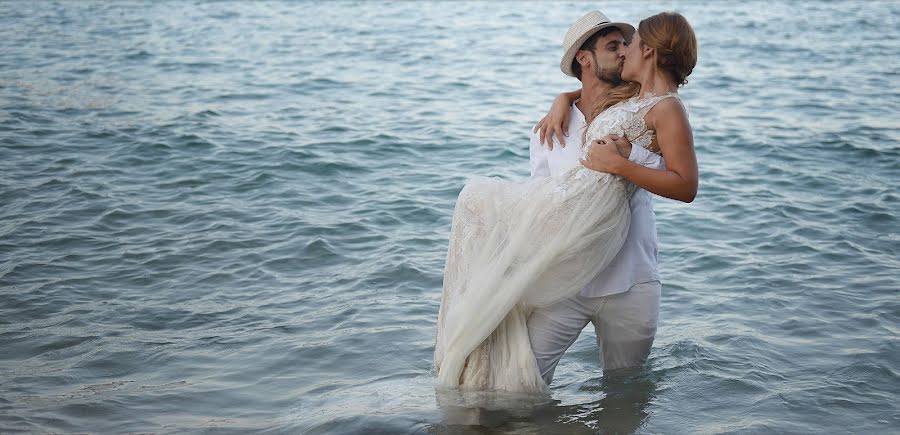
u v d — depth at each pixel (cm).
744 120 1227
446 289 419
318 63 1688
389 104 1318
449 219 762
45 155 965
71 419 399
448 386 409
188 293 582
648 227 416
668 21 387
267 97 1353
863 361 468
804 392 430
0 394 425
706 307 562
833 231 730
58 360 471
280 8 2605
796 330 519
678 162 382
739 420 399
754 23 2397
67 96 1327
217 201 805
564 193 390
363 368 462
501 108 1305
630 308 418
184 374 455
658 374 450
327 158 970
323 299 571
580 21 415
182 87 1426
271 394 430
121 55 1756
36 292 576
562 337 417
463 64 1708
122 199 803
